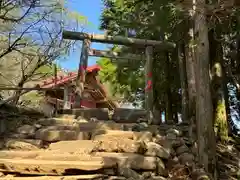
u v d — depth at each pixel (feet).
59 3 27.02
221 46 24.86
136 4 27.66
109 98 48.96
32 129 17.57
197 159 15.99
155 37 28.27
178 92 35.01
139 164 13.97
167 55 32.27
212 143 15.83
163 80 33.37
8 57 30.22
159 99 35.32
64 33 24.63
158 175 14.32
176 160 15.93
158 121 20.66
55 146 15.66
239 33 23.80
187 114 25.32
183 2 18.02
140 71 35.17
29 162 12.83
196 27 17.54
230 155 19.40
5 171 12.60
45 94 39.32
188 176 14.79
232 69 29.37
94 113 21.36
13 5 25.13
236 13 18.33
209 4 17.24
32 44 28.17
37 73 30.94
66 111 21.77
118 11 31.73
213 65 23.44
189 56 22.21
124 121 21.06
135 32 29.89
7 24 27.02
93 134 16.72
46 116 20.81
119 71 35.73
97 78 46.75
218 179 15.93
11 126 17.94
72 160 13.73
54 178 12.02
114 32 31.53
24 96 38.29
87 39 24.82
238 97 29.89
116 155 14.48
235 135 25.12
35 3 25.62
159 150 15.29
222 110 22.08
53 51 28.94
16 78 31.24
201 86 16.47
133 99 41.19
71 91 34.91
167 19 24.30
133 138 16.55
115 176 12.96
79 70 24.25
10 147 15.72
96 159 13.67
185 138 17.93
